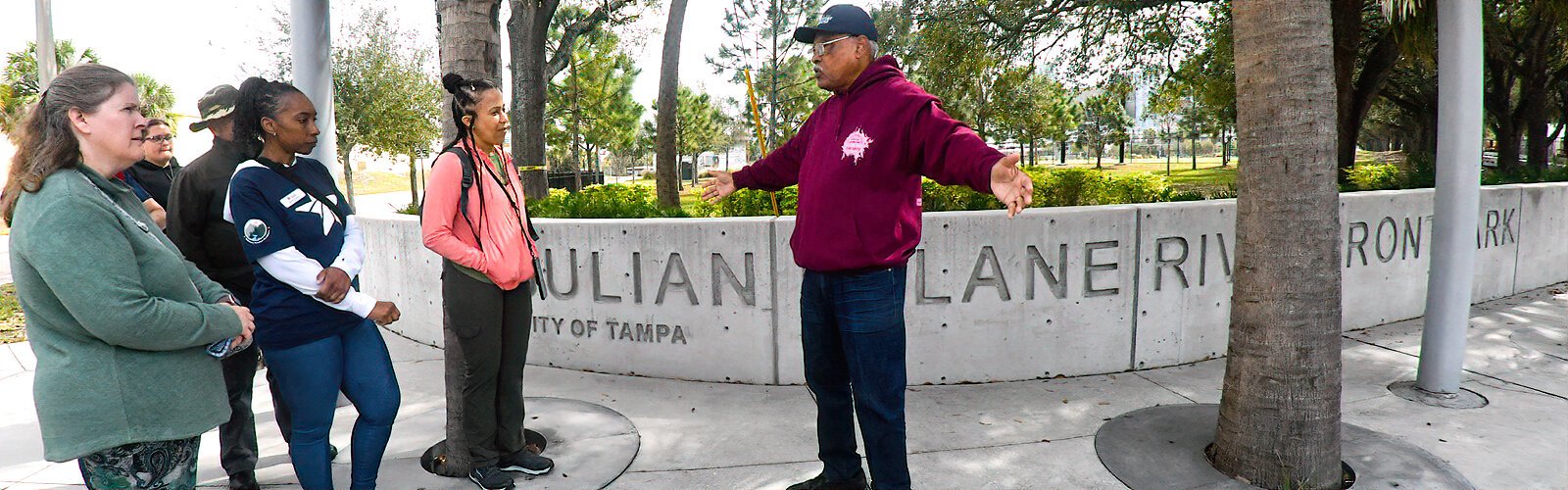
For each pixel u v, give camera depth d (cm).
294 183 247
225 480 316
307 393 258
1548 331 551
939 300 441
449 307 296
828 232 262
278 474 325
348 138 2470
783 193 641
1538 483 308
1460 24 382
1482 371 457
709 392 436
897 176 255
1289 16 281
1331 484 301
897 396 274
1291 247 292
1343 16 1136
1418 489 301
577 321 480
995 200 664
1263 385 302
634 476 326
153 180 322
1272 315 297
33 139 171
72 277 165
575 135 2936
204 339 187
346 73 2433
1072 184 735
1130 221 456
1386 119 3106
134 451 183
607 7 1516
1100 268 454
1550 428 366
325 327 255
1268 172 293
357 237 267
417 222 540
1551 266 728
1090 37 1496
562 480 318
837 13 260
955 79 1477
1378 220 566
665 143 869
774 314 444
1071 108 5484
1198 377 453
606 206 557
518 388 320
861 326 265
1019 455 342
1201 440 352
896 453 277
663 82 860
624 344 470
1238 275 311
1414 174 838
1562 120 2291
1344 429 362
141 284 178
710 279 449
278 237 241
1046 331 452
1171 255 469
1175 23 1472
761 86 2198
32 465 338
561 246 477
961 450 349
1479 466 325
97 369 175
